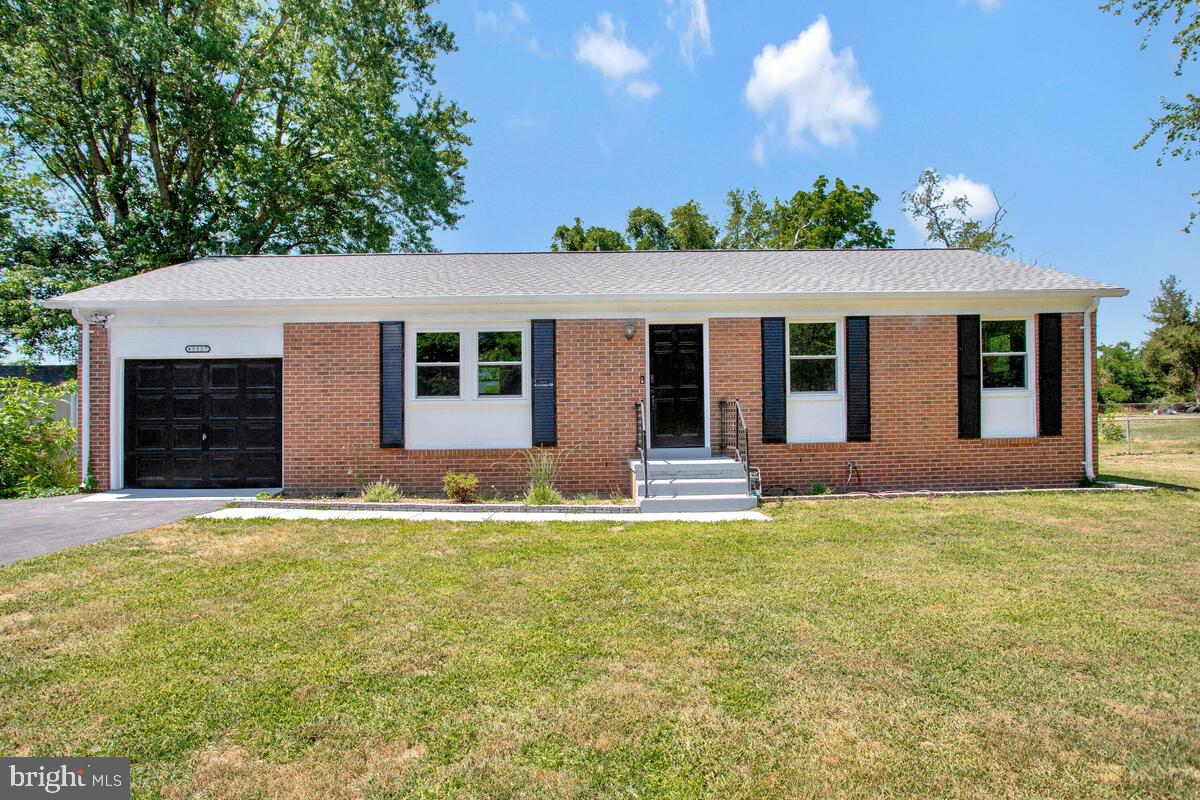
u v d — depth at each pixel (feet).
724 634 14.08
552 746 9.73
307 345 34.65
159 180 65.98
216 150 66.08
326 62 70.33
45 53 56.39
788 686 11.62
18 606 15.84
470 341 35.17
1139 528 24.44
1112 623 14.60
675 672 12.23
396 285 36.60
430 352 35.32
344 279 38.22
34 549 21.52
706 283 36.76
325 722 10.44
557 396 35.01
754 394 35.47
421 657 12.97
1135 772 9.00
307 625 14.73
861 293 34.58
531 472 33.91
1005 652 13.04
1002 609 15.52
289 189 70.03
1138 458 53.67
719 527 25.31
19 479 35.99
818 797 8.45
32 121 58.75
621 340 35.17
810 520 26.45
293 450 34.60
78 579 18.13
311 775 9.02
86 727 10.28
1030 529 24.35
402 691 11.54
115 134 62.85
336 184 73.31
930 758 9.34
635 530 24.95
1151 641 13.56
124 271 58.03
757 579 18.15
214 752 9.61
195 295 34.24
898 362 35.65
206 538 23.32
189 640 13.82
